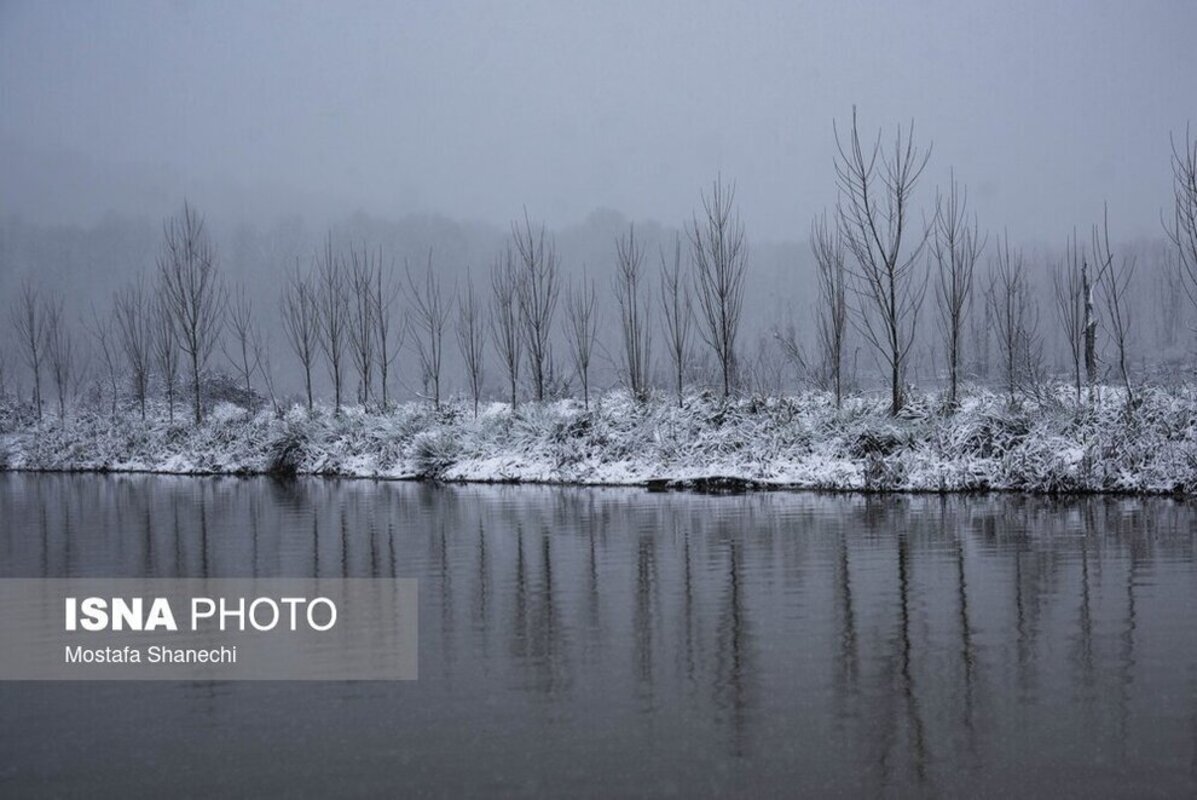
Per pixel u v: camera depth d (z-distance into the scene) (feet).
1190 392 63.21
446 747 17.92
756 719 19.01
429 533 47.57
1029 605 28.40
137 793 16.19
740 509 54.70
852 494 61.87
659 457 73.36
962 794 15.37
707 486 68.80
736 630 26.09
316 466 95.61
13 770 17.37
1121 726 18.21
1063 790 15.44
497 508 58.65
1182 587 30.60
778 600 29.76
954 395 73.72
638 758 17.11
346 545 44.11
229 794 16.02
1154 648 23.50
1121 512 49.65
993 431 63.00
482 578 34.91
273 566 38.75
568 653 24.26
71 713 20.71
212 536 48.47
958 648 23.81
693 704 20.02
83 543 46.91
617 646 24.77
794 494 63.05
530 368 117.39
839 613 27.81
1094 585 31.12
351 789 16.07
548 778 16.30
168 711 20.70
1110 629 25.40
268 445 100.27
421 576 35.63
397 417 97.55
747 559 37.37
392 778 16.51
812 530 45.11
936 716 18.93
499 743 18.04
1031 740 17.58
